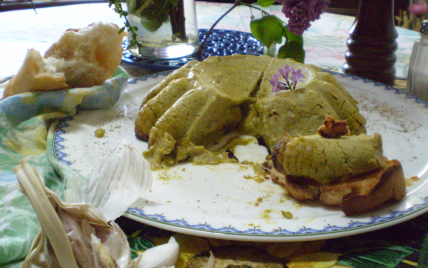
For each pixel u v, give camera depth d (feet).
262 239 1.39
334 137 1.57
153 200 1.56
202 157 1.77
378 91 2.08
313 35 2.74
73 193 1.45
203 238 1.44
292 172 1.55
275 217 1.51
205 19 2.93
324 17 3.10
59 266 1.29
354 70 2.20
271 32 2.15
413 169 1.69
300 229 1.43
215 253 1.40
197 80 1.86
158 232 1.46
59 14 3.13
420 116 1.93
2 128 1.72
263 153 1.82
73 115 1.93
